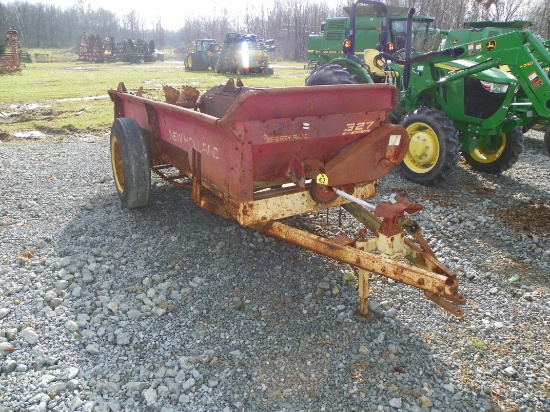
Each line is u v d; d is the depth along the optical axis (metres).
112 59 38.88
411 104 6.88
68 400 2.59
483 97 6.31
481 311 3.50
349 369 2.89
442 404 2.65
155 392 2.66
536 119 7.45
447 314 3.43
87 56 39.31
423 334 3.22
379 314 3.39
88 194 5.59
